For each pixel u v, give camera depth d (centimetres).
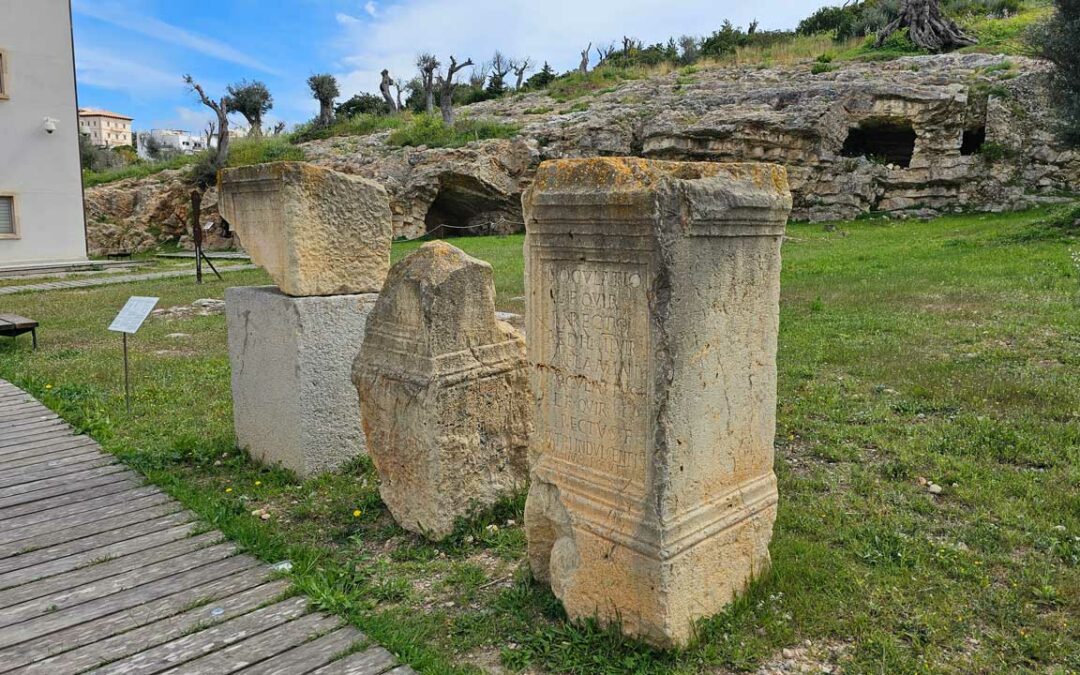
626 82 3167
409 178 2531
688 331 309
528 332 365
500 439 483
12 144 2281
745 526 357
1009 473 495
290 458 566
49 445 635
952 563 391
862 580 378
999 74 2316
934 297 1065
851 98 2275
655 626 319
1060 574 375
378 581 407
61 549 443
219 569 417
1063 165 2133
